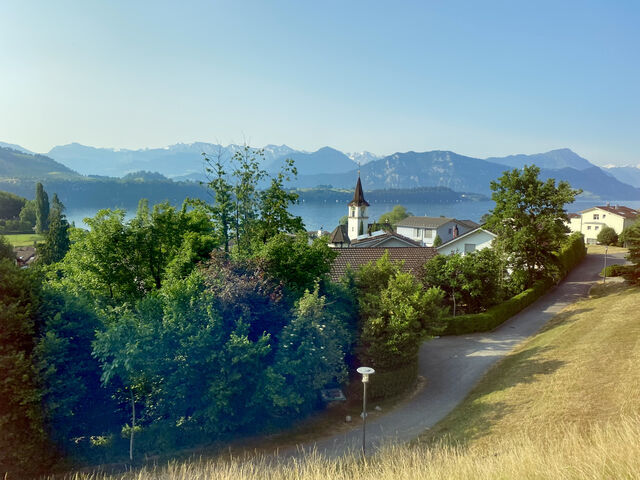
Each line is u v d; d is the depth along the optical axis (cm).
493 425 1484
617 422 1192
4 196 14362
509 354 2459
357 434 1642
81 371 1455
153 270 2453
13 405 1266
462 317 2942
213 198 3203
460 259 3186
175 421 1526
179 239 2559
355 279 2342
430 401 1936
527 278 3762
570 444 984
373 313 2038
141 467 1377
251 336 1627
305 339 1596
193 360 1411
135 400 1533
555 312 3319
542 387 1717
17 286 1339
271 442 1581
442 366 2372
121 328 1375
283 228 3278
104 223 2345
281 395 1493
